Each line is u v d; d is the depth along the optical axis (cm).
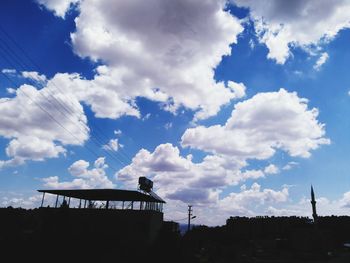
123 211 3878
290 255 5544
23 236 3631
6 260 2720
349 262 4631
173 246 3959
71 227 3819
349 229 7325
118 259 3189
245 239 7844
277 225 8081
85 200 4319
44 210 3903
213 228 8738
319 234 6156
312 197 7544
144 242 3697
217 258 5116
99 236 3684
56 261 2873
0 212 4522
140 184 4391
